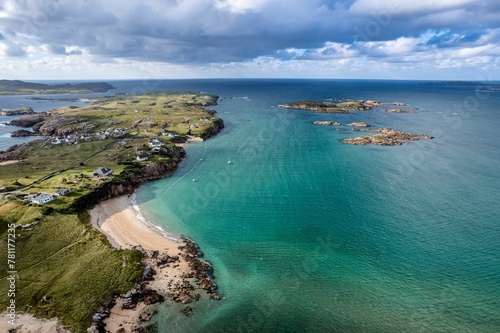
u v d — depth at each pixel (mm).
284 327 57344
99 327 55688
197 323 57875
